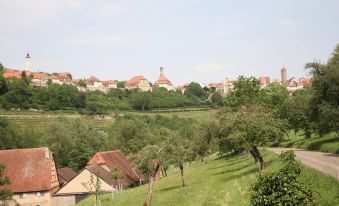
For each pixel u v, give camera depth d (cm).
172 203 4441
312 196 1780
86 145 11731
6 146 11725
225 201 3619
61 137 11350
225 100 8488
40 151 8050
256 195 1803
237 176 4922
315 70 5428
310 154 4978
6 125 12294
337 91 5222
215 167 6900
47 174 7712
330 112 5016
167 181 6831
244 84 8100
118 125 12825
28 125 16525
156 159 5053
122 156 9400
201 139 8212
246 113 4769
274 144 7756
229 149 5159
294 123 7181
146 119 17850
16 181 7600
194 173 6894
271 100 8106
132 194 5994
